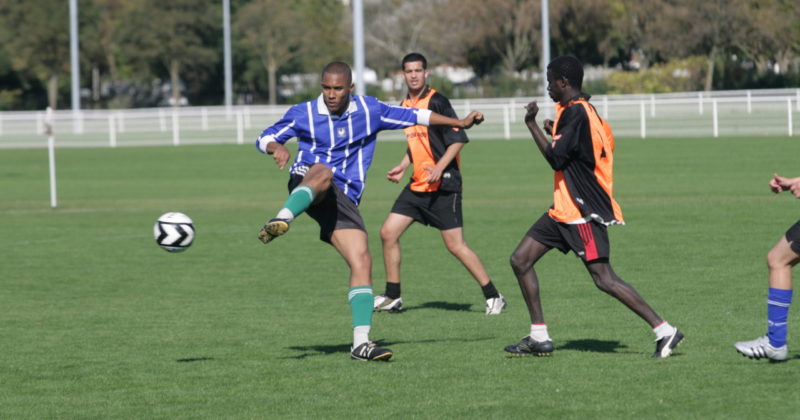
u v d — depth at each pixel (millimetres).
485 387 18969
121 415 17656
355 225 21469
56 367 21578
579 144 20359
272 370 20859
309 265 37812
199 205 62344
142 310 29031
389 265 28641
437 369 20594
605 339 23438
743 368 19938
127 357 22484
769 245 39312
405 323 26766
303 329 25719
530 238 21297
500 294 29594
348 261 21375
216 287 33156
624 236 42938
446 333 25062
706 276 32594
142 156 110375
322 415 17312
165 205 62688
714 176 72125
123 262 39250
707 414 16781
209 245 43719
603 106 132625
